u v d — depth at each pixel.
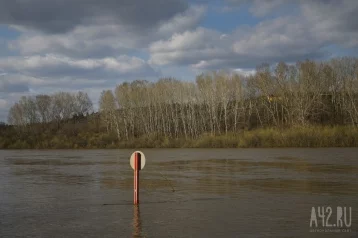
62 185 20.36
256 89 89.25
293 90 74.50
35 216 11.91
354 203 13.41
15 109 112.12
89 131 95.88
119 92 88.31
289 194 15.70
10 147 89.56
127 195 16.23
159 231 9.76
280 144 62.25
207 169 28.66
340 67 83.50
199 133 80.69
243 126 81.38
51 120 116.25
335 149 54.06
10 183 21.67
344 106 76.31
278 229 9.84
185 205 13.52
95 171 29.25
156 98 86.50
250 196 15.38
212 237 9.13
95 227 10.30
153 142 76.88
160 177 23.64
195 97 83.25
